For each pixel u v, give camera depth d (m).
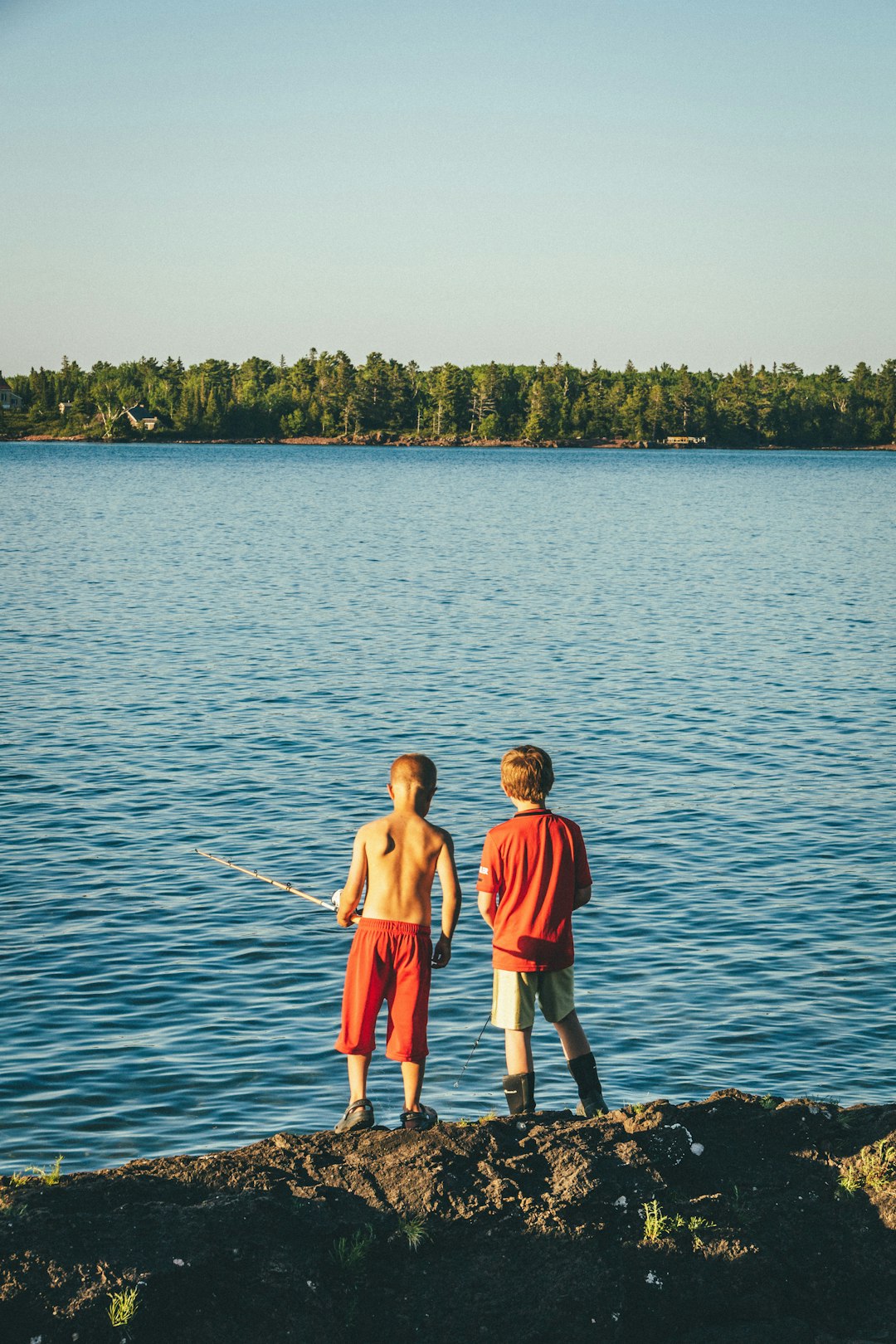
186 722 21.77
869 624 35.38
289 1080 9.15
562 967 6.23
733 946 11.91
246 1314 4.71
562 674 27.03
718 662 28.89
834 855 14.76
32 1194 5.17
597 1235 5.17
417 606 37.88
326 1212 5.18
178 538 60.34
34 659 27.83
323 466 156.25
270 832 15.48
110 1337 4.49
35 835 15.20
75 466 145.12
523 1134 5.89
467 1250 5.11
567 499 98.44
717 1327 5.05
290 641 30.94
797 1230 5.40
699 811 16.69
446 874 5.97
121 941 11.83
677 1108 6.07
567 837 6.23
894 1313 5.20
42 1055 9.47
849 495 107.62
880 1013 10.41
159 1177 5.47
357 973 5.96
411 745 20.33
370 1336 4.85
